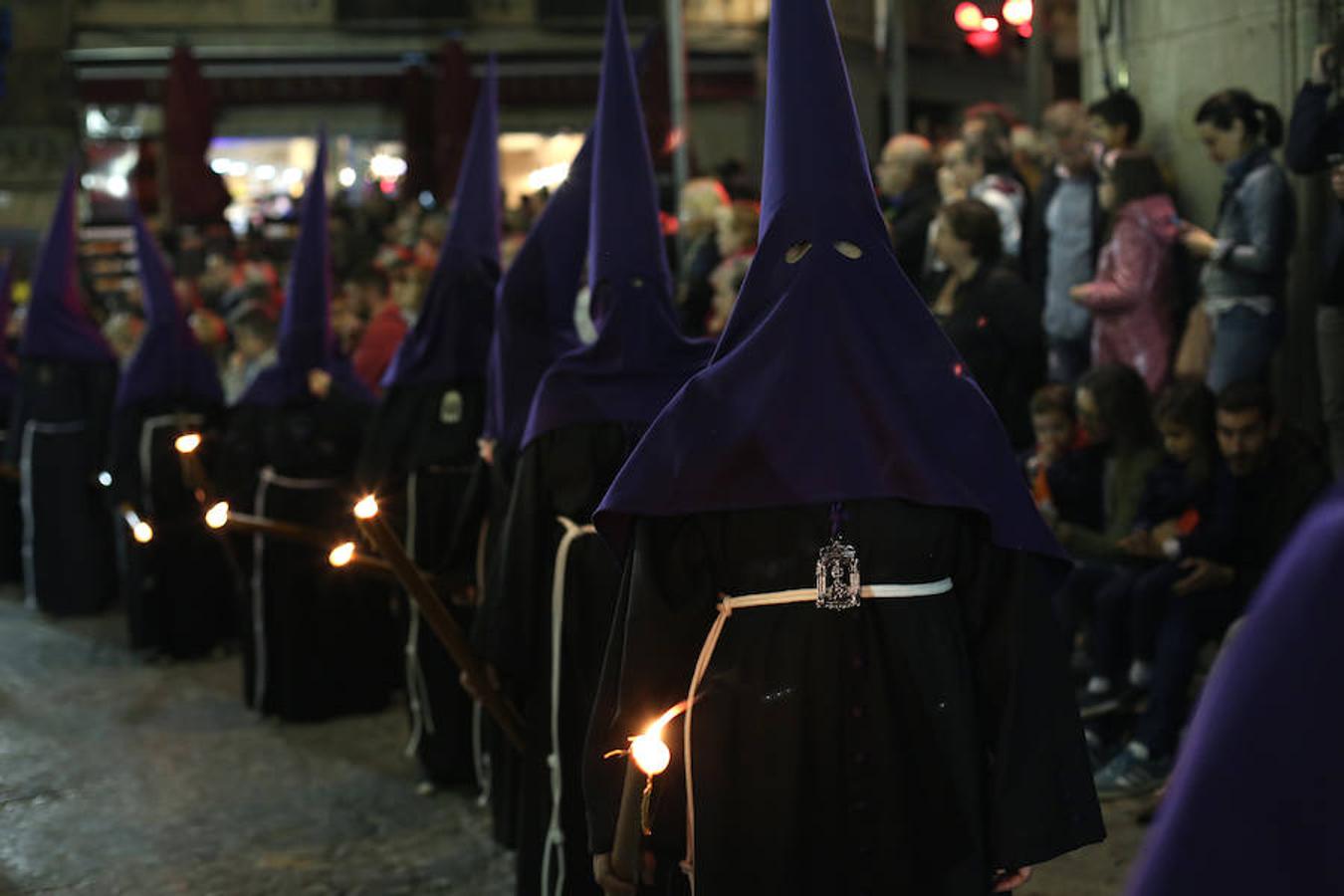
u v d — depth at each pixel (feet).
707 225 23.90
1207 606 15.10
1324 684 2.88
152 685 22.50
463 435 16.65
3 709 21.15
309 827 16.03
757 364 7.52
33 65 66.28
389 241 41.93
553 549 11.68
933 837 7.45
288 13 66.80
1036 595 7.59
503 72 65.87
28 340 27.73
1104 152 18.89
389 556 11.39
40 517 27.81
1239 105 17.03
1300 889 2.88
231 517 13.73
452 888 14.21
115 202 66.23
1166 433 15.62
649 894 8.39
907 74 62.54
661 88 37.22
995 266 17.29
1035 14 28.50
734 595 7.54
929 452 7.39
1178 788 3.11
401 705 20.98
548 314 13.34
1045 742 7.45
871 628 7.40
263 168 67.41
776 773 7.30
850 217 7.60
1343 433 16.89
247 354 23.06
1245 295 16.99
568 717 11.57
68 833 16.01
